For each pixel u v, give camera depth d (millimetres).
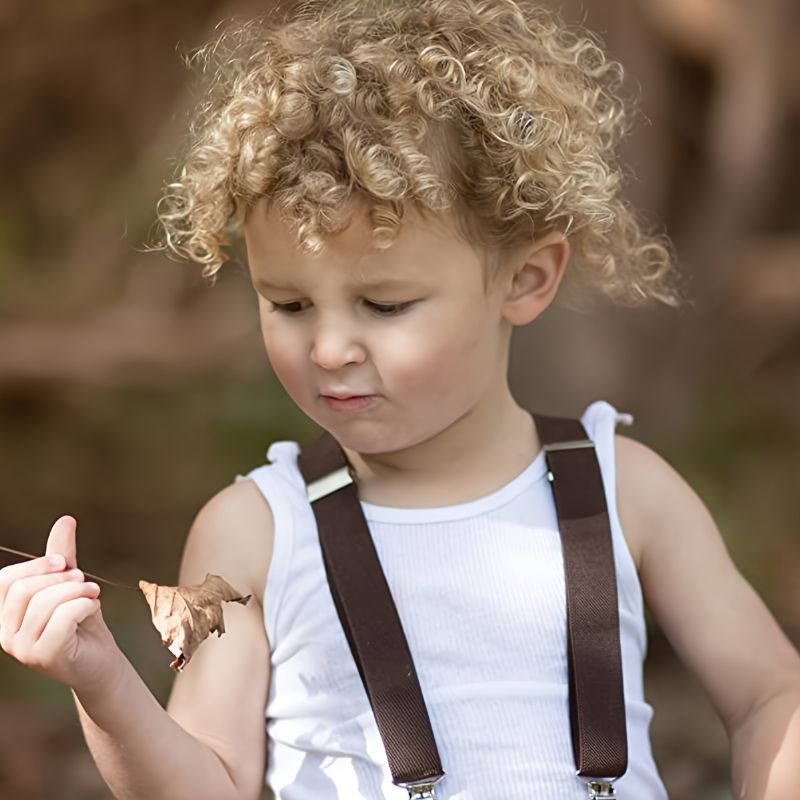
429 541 3777
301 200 3406
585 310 4910
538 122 3756
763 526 9617
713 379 11805
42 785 6738
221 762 3629
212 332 13336
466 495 3832
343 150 3473
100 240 14203
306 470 3854
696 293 11094
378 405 3557
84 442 11375
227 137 3676
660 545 3959
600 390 9562
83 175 14156
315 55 3709
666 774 6992
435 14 3939
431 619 3709
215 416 11461
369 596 3676
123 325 13438
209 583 3404
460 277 3561
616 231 4285
